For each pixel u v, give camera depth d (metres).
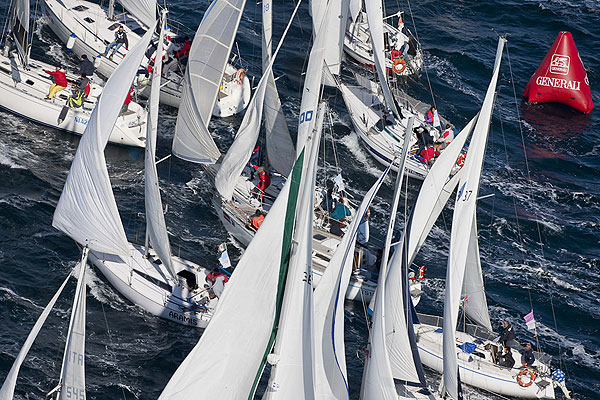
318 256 172.38
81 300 108.94
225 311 113.81
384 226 192.00
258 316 115.50
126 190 189.38
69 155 197.12
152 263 165.00
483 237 192.38
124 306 160.38
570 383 156.50
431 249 187.62
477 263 147.62
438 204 156.50
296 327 117.81
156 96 142.75
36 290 160.12
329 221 181.12
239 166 173.12
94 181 144.12
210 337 113.44
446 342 136.75
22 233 172.88
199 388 113.75
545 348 163.88
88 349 150.00
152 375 147.62
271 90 175.25
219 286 157.00
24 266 165.00
